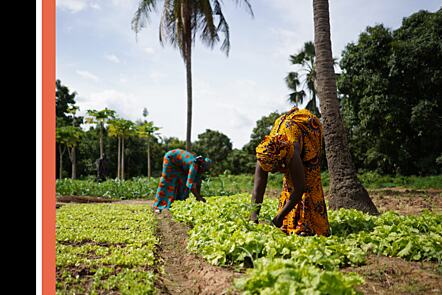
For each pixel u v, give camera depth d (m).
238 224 4.84
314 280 2.51
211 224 5.30
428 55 22.06
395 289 3.17
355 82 24.02
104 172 21.78
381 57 23.20
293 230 4.80
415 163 24.03
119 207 9.87
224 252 4.05
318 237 4.17
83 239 5.55
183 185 9.45
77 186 16.47
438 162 22.30
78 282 3.54
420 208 9.55
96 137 40.50
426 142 23.27
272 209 7.08
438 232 5.12
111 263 4.18
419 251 4.16
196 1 17.09
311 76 23.91
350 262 3.92
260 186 4.73
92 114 26.19
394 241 4.38
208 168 8.84
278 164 4.45
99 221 7.19
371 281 3.39
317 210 4.79
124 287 3.33
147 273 3.77
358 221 5.67
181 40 17.67
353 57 24.05
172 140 49.53
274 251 3.66
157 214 8.81
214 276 3.60
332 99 7.79
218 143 50.56
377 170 25.38
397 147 24.17
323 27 7.98
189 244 4.91
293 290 2.45
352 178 7.55
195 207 7.29
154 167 43.06
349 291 2.52
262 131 38.97
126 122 27.89
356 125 25.84
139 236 5.67
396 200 11.88
